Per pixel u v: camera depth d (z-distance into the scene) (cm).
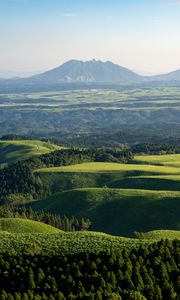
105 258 8619
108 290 7594
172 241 9544
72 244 9500
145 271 8175
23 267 8394
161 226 16762
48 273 8194
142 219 17362
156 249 8925
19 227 13450
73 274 8100
